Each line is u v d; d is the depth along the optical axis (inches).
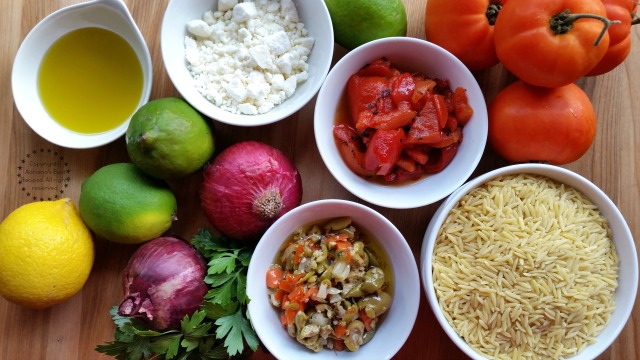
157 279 17.0
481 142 17.3
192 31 18.1
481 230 17.5
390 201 17.7
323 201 17.0
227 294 17.1
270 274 17.8
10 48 19.1
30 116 18.3
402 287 17.7
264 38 17.9
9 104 19.1
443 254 17.6
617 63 17.7
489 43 17.6
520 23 16.0
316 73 18.1
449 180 17.9
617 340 19.0
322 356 17.5
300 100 17.9
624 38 17.1
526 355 17.2
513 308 17.1
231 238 18.3
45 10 19.0
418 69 18.6
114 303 19.1
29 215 17.2
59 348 19.1
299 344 17.6
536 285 17.0
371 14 17.5
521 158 17.9
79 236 17.7
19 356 19.1
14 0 19.0
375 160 17.3
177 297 17.1
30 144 19.2
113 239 17.5
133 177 17.3
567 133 16.9
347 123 18.7
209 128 17.7
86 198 17.2
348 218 18.0
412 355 19.2
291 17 18.3
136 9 19.1
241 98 17.9
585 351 17.1
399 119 17.4
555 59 15.9
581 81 19.2
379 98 17.7
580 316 17.0
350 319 17.2
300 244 17.8
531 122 17.0
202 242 17.7
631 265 16.8
